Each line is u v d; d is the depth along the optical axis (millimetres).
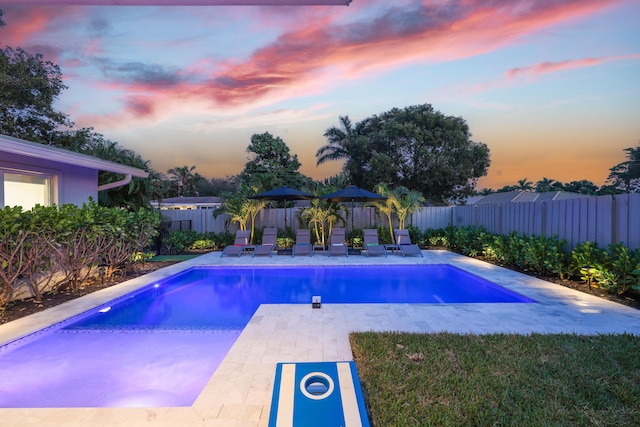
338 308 5430
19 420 2557
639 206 6207
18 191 7258
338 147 30109
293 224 15234
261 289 7840
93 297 6211
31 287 5793
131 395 3133
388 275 9289
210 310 6145
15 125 15055
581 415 2457
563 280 7391
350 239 14648
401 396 2740
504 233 11102
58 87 15789
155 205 16844
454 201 30953
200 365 3746
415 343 3834
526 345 3752
